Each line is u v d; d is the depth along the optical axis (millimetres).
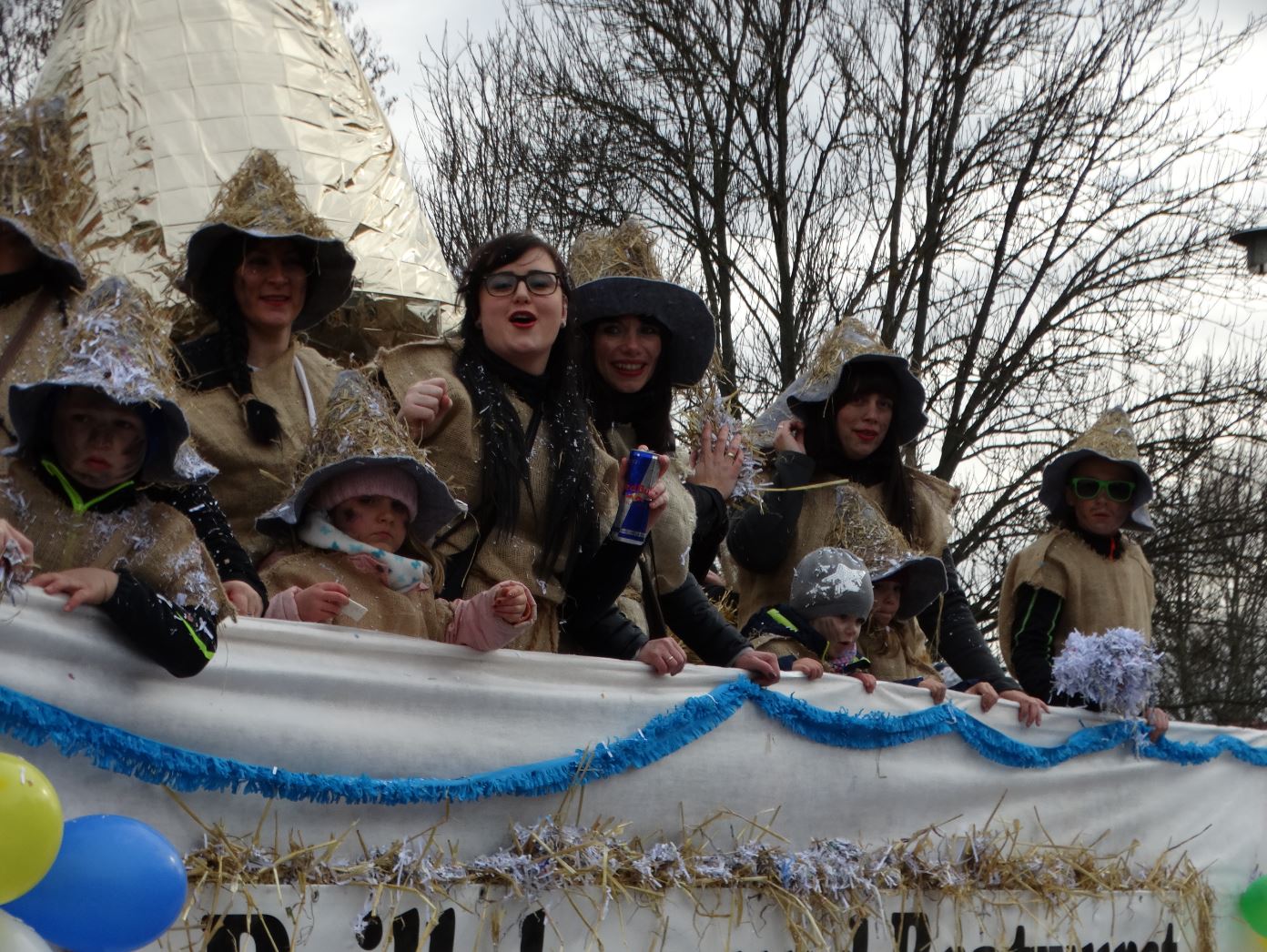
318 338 6148
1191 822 5484
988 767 4652
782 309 15398
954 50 15031
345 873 2867
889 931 3992
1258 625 16984
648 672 3633
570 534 3768
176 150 6047
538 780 3262
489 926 3047
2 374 2953
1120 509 5707
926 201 15445
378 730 3037
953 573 5398
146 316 2658
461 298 4004
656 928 3359
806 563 4602
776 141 15609
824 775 4047
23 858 2191
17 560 2424
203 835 2740
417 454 3350
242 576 3020
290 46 6496
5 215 2953
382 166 6555
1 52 14594
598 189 15633
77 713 2566
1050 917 4551
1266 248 10508
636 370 4445
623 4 15562
